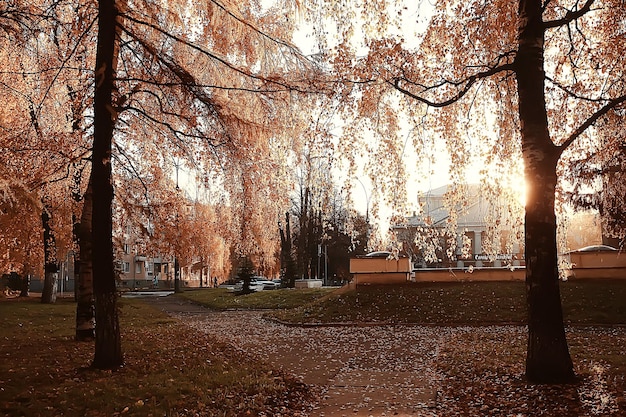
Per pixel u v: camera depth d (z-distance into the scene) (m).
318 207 9.75
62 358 10.06
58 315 19.28
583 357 9.77
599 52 9.29
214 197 11.20
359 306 20.28
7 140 10.73
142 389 7.62
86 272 12.99
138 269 68.00
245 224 10.24
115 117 9.16
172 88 9.85
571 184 11.74
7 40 10.71
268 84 9.05
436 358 10.97
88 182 13.02
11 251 15.70
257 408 7.03
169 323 19.03
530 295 7.72
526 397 6.94
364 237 45.34
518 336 13.80
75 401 6.96
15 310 20.11
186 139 10.86
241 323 19.88
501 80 9.20
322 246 51.25
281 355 11.94
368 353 12.16
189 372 8.98
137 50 10.20
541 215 7.65
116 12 9.26
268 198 10.10
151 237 14.72
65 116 12.07
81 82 11.55
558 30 9.87
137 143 12.84
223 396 7.53
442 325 17.47
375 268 23.28
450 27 9.34
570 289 19.59
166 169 13.30
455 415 6.59
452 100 8.36
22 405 6.71
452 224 10.23
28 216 9.19
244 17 9.48
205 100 9.62
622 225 13.17
